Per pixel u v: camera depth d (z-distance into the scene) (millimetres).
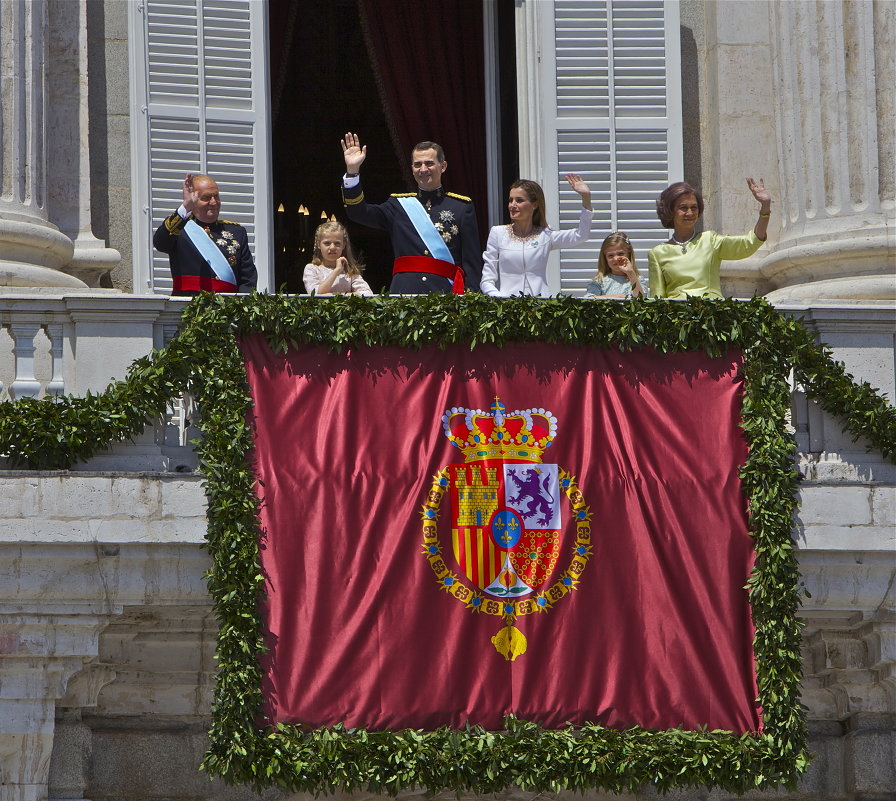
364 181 71625
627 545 51125
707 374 52344
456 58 69000
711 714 50531
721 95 63719
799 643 51250
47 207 58594
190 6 60938
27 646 50219
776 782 50219
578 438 51562
